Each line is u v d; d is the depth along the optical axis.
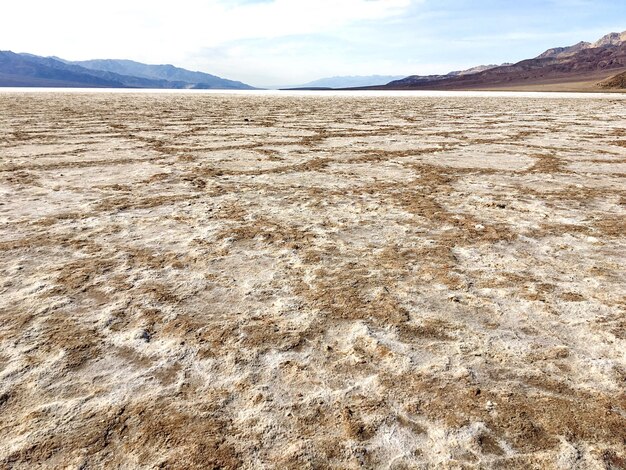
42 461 1.62
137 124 14.00
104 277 3.14
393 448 1.69
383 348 2.34
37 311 2.67
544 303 2.81
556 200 5.31
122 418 1.83
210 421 1.82
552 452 1.67
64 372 2.12
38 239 3.86
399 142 10.45
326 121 15.91
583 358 2.25
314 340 2.42
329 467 1.60
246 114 19.00
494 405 1.92
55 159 7.73
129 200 5.18
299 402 1.94
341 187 5.97
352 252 3.67
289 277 3.20
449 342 2.40
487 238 3.99
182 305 2.78
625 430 1.77
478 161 8.00
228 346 2.35
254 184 6.11
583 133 12.17
